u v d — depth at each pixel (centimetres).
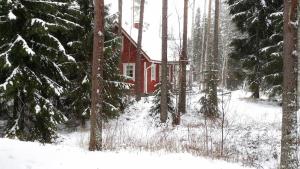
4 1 1346
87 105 1844
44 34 1393
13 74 1381
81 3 1848
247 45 2703
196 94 3109
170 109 2339
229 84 4844
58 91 1532
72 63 1667
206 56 3828
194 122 2161
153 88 3456
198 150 1345
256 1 2530
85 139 1677
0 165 791
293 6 930
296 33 941
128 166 929
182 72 2408
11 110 1639
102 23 1215
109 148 1265
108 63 1995
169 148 1305
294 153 941
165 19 2148
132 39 3319
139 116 2320
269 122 2030
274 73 2356
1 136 1538
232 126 1941
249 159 1349
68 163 894
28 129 1559
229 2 2761
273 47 2378
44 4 1436
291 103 941
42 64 1550
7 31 1412
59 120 1541
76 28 1792
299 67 1648
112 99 1977
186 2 2366
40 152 964
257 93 2792
